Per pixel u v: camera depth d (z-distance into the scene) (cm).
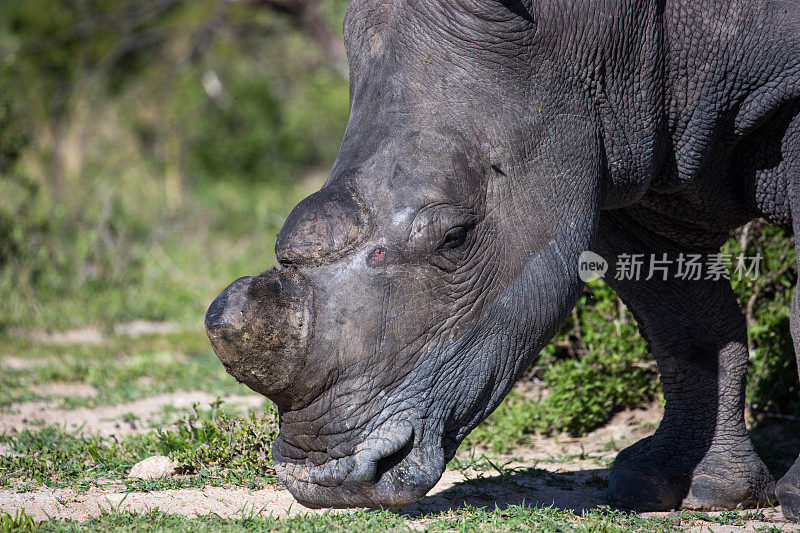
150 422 2673
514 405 2670
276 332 1334
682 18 1709
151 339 4091
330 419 1390
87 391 3178
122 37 7850
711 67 1725
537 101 1520
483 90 1485
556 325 1543
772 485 1967
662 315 2056
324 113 8344
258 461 2056
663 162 1788
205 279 5447
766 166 1827
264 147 8088
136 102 7881
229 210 6950
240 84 8212
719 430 2005
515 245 1491
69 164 7194
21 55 7412
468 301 1455
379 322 1387
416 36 1494
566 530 1608
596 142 1590
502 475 2128
